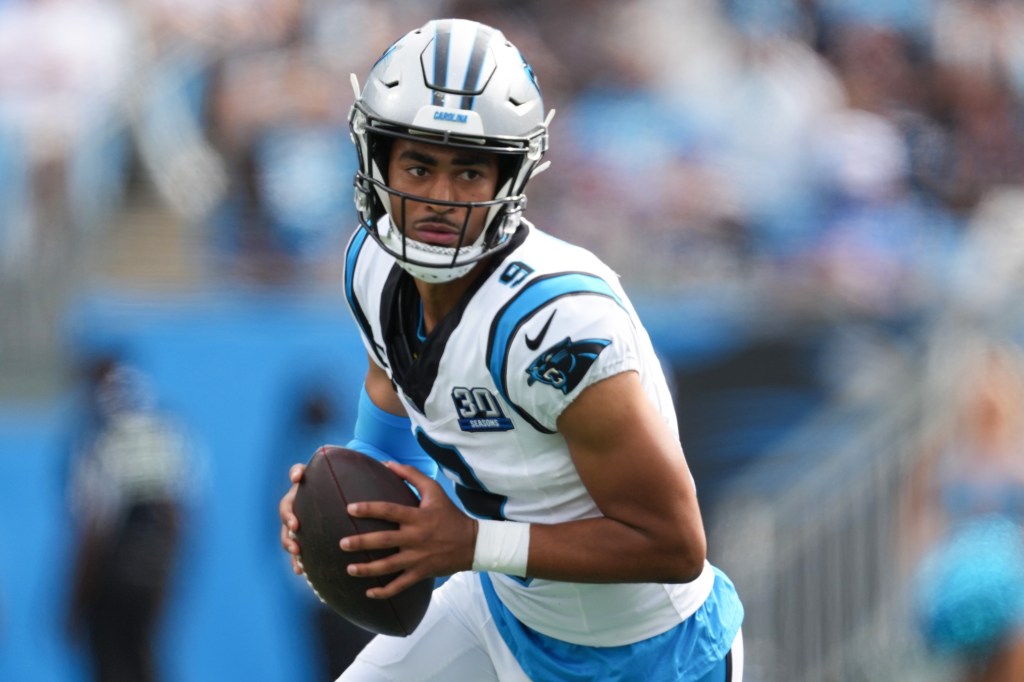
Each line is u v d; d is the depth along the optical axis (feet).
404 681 32.07
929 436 72.64
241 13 79.05
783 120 84.79
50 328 70.49
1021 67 94.84
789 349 73.36
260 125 75.66
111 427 65.87
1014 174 91.09
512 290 25.53
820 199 82.38
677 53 86.38
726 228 79.20
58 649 65.67
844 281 77.25
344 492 27.30
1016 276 78.59
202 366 69.21
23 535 66.85
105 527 64.44
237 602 66.85
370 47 81.15
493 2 86.12
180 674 65.82
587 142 81.20
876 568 71.61
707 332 72.84
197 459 67.72
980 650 37.76
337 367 70.03
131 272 72.28
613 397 25.07
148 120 75.77
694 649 29.86
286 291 71.92
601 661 29.86
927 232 83.35
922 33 94.12
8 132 74.13
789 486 71.46
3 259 71.36
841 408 72.90
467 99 25.17
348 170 76.13
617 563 26.08
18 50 75.77
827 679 70.74
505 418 26.45
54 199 73.61
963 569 38.29
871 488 72.08
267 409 69.15
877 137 86.79
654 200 79.30
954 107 92.07
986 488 72.23
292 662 66.59
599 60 85.15
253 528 67.72
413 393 27.20
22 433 67.67
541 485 27.14
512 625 30.96
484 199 25.82
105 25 77.36
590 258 26.58
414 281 27.45
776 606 70.54
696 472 71.26
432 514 26.48
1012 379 74.02
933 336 75.15
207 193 74.59
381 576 27.02
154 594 64.49
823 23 92.32
